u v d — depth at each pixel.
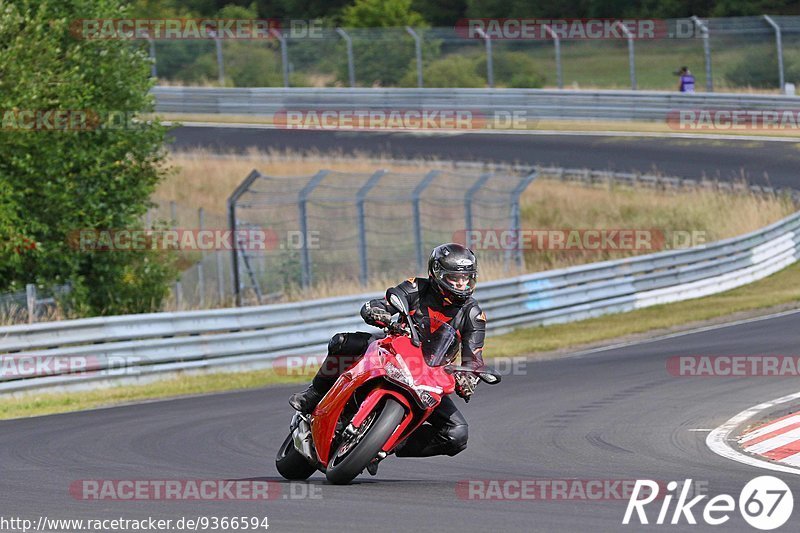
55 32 75.81
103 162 77.25
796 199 115.62
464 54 182.62
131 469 31.16
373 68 165.75
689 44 186.75
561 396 47.69
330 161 129.75
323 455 26.38
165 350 61.16
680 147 135.88
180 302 83.31
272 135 146.75
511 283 79.50
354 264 102.31
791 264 104.44
